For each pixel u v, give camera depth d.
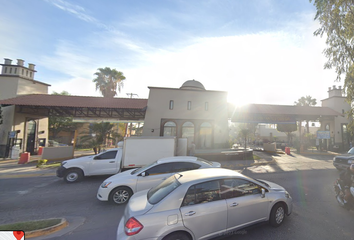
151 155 9.24
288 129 29.16
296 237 3.46
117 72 31.84
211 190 3.29
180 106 17.98
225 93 18.70
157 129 17.36
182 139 13.58
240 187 3.55
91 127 17.14
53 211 5.20
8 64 18.34
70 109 18.98
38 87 20.61
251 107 21.28
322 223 4.03
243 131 19.81
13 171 11.20
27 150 19.12
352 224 3.98
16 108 17.70
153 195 3.41
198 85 22.56
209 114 18.14
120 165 8.83
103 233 3.87
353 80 8.44
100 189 5.62
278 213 3.85
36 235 3.71
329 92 24.55
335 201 5.44
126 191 5.64
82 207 5.45
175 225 2.79
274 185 4.44
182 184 3.22
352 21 8.00
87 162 8.45
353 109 8.80
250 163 12.83
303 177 8.71
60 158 15.06
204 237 2.99
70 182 8.28
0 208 5.47
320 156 17.06
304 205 5.12
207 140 17.83
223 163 12.98
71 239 3.63
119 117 20.17
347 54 8.64
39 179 9.22
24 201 6.05
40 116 20.56
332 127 23.25
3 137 17.20
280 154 18.53
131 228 2.67
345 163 8.98
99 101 18.47
